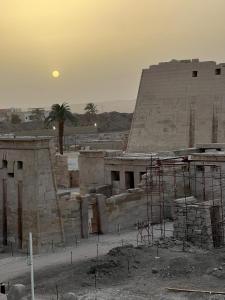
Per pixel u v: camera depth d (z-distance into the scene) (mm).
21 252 39062
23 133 141000
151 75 71875
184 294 27656
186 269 31203
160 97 70688
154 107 71062
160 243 36938
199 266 31688
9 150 39719
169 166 48219
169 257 33219
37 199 38219
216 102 66188
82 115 184625
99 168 55031
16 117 190000
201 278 29875
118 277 30828
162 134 69750
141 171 51719
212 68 66938
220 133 65375
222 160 46719
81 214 41938
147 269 31672
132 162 52250
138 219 46500
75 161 90188
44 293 28953
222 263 32031
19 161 39156
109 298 27469
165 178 47625
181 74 69250
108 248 38344
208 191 47719
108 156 55062
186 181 48719
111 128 170875
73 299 26266
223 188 46688
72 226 41281
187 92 68562
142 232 43219
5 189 40250
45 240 38625
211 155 47250
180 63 69438
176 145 68250
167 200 47719
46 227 38719
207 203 37875
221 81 66125
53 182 39250
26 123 172000
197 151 54938
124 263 32469
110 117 182625
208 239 36188
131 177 52875
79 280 30734
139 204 46562
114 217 44750
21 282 31188
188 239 37000
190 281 29516
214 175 47062
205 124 66625
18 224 39406
